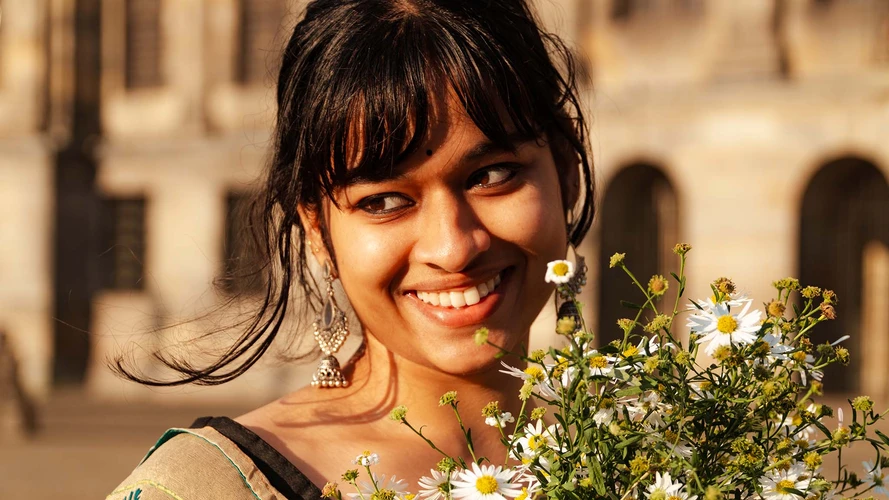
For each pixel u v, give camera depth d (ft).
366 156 4.73
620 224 54.44
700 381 3.94
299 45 5.16
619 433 3.70
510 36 4.96
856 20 49.96
